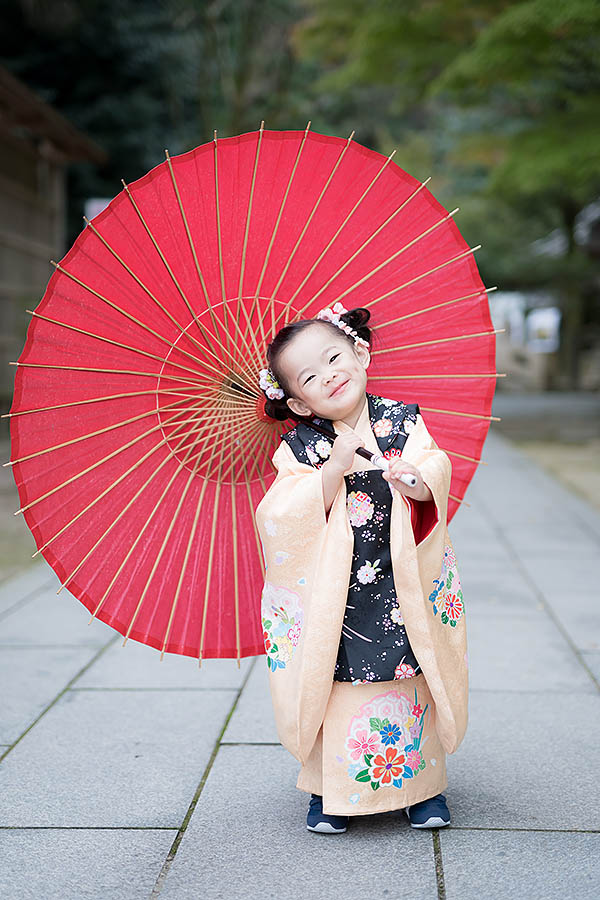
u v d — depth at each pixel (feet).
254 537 8.13
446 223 8.15
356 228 7.97
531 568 18.01
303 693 7.43
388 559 7.64
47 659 12.73
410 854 7.46
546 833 7.76
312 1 42.50
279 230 7.77
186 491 7.88
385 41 39.47
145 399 7.63
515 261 81.00
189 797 8.61
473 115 67.97
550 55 32.17
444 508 7.59
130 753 9.58
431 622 7.55
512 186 39.96
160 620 7.94
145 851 7.60
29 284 44.70
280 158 7.64
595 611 14.84
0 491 29.09
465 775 8.96
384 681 7.63
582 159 33.60
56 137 43.37
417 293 8.18
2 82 34.65
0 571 18.58
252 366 7.87
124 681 11.80
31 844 7.73
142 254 7.41
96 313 7.41
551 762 9.21
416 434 7.85
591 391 96.32
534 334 131.95
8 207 42.11
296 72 68.74
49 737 10.02
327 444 7.81
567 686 11.37
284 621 7.65
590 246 80.74
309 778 7.96
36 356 7.32
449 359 8.30
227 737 9.97
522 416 63.67
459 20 37.81
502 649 12.89
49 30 55.77
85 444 7.52
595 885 6.92
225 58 61.11
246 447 8.04
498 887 6.92
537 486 29.68
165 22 59.36
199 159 7.45
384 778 7.64
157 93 63.05
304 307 8.04
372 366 8.29
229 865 7.35
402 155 79.61
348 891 6.91
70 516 7.55
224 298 7.69
